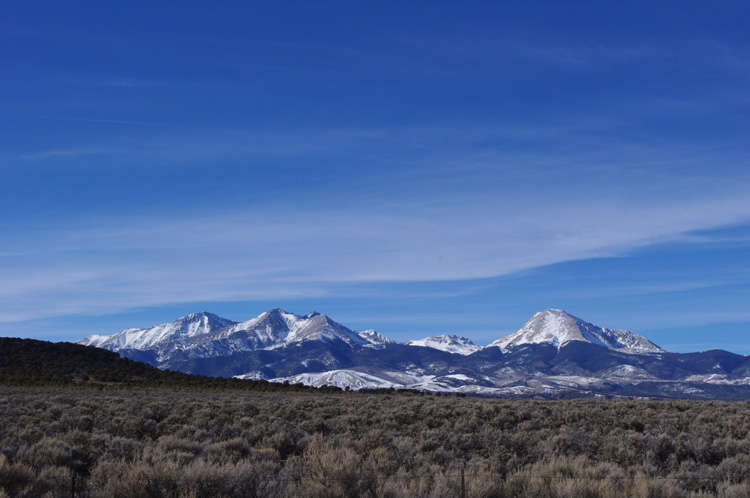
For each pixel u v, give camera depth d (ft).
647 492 43.37
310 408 129.49
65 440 67.51
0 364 277.64
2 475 42.78
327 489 41.88
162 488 41.88
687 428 89.97
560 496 42.73
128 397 165.48
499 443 71.00
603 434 84.58
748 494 43.68
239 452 59.62
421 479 44.62
